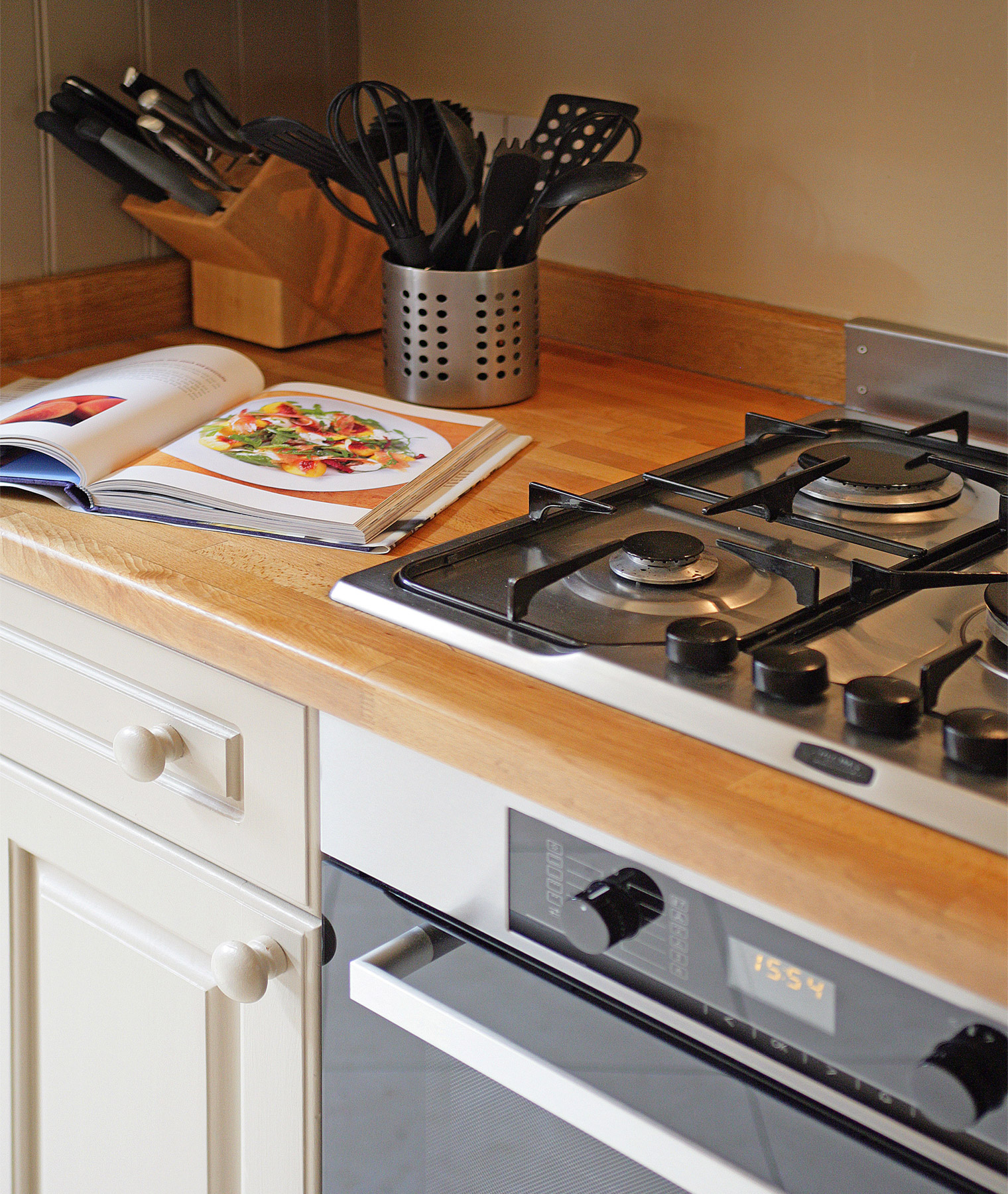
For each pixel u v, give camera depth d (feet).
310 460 3.27
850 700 2.02
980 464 3.44
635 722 2.16
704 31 4.12
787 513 2.93
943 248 3.80
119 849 3.16
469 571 2.75
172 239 4.66
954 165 3.71
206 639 2.63
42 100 4.30
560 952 2.24
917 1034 1.79
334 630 2.51
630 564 2.71
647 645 2.35
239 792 2.81
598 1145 2.33
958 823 1.82
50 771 3.28
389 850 2.51
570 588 2.67
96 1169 3.54
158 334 4.84
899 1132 1.86
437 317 3.85
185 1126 3.21
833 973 1.86
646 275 4.55
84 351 4.60
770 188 4.13
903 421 3.96
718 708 2.10
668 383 4.32
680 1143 2.13
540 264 4.77
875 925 1.73
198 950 3.10
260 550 2.91
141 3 4.42
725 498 3.04
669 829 1.93
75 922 3.36
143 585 2.73
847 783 1.93
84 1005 3.41
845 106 3.88
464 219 3.81
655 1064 2.16
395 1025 2.66
